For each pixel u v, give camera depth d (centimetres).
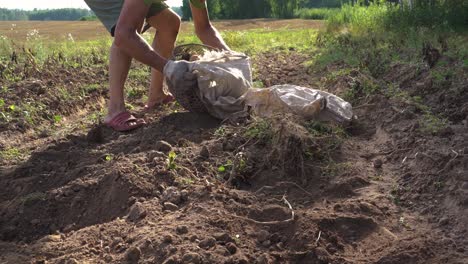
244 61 515
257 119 438
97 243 319
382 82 604
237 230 310
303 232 305
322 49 991
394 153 412
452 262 280
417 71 621
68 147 489
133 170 388
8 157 484
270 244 302
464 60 635
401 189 358
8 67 836
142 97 685
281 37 1339
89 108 673
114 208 365
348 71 664
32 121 594
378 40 952
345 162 403
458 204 330
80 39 1741
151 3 488
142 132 497
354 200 345
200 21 566
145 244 295
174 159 407
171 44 557
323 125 443
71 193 388
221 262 277
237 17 5675
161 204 348
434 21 1120
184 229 304
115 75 518
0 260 315
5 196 410
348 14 1326
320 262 285
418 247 291
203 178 382
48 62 885
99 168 416
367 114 505
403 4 1239
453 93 526
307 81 707
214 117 510
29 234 364
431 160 378
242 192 360
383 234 309
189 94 498
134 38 486
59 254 316
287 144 394
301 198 357
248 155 402
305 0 5750
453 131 433
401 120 471
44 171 439
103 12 514
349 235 309
